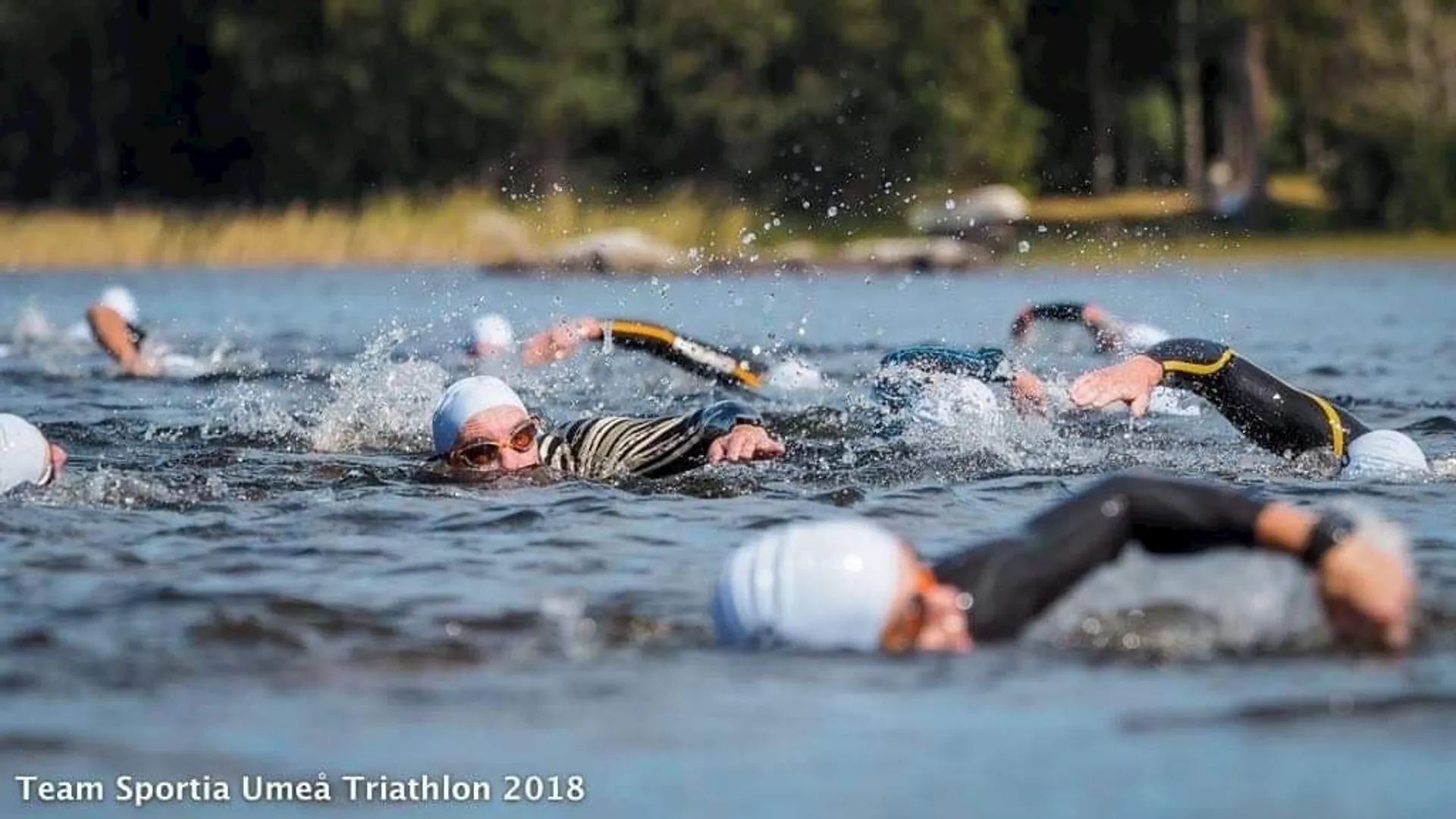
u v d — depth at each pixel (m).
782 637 14.67
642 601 16.55
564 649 14.95
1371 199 137.38
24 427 22.31
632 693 13.76
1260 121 155.50
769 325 61.31
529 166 158.12
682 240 118.38
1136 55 176.00
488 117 156.62
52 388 37.34
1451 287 83.12
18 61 171.38
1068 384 34.03
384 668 14.47
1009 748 12.48
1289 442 24.17
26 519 20.31
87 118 173.25
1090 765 12.14
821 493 22.25
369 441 27.44
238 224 121.38
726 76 153.88
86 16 170.38
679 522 20.45
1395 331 55.34
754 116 153.00
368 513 20.97
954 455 24.94
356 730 13.05
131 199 170.88
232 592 16.88
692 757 12.44
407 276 101.25
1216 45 171.50
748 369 28.81
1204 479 23.23
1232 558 14.89
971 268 109.31
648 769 12.25
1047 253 124.12
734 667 14.30
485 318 41.28
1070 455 25.14
